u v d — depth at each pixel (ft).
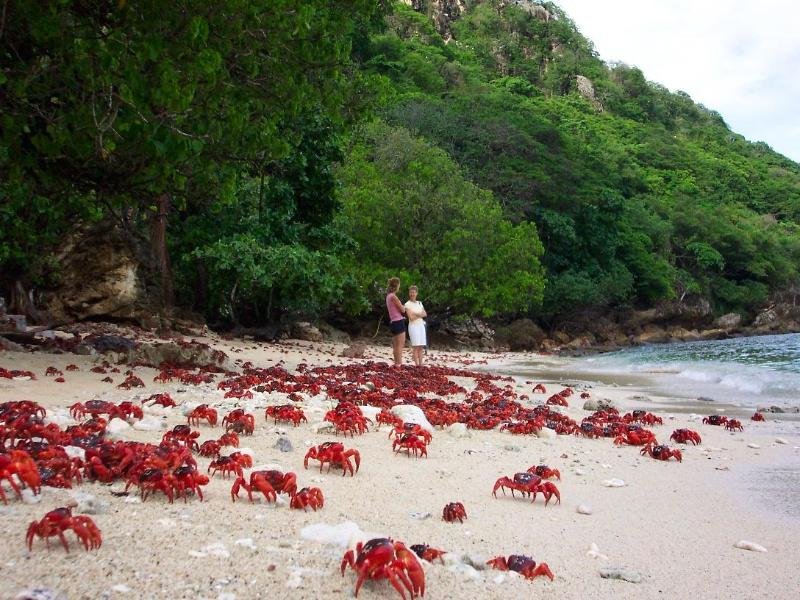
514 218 197.06
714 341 207.21
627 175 310.65
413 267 130.21
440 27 489.67
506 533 16.93
